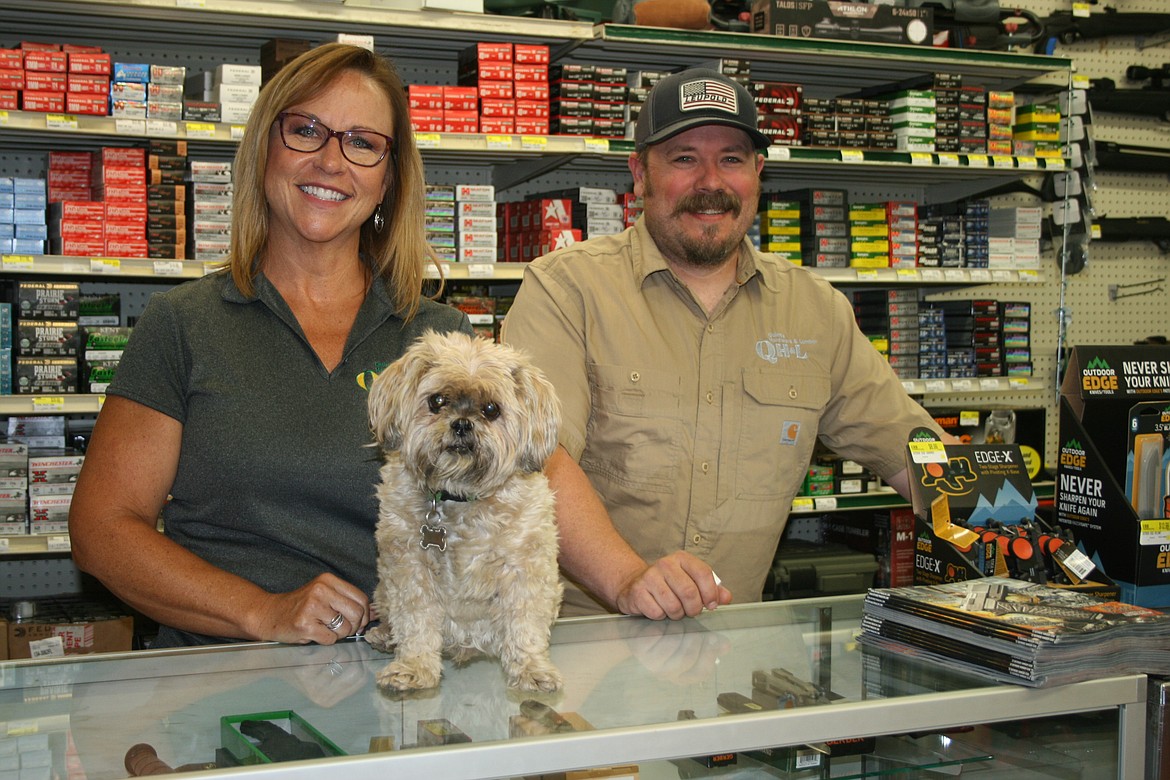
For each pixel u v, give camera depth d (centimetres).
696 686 123
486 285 419
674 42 389
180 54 393
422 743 102
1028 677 121
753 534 218
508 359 138
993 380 451
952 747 124
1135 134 530
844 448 232
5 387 334
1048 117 468
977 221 461
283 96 162
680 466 213
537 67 377
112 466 159
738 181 210
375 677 126
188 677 126
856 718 114
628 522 215
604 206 394
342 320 175
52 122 324
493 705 115
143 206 342
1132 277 536
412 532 129
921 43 431
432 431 127
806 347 223
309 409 165
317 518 165
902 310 443
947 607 136
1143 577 172
